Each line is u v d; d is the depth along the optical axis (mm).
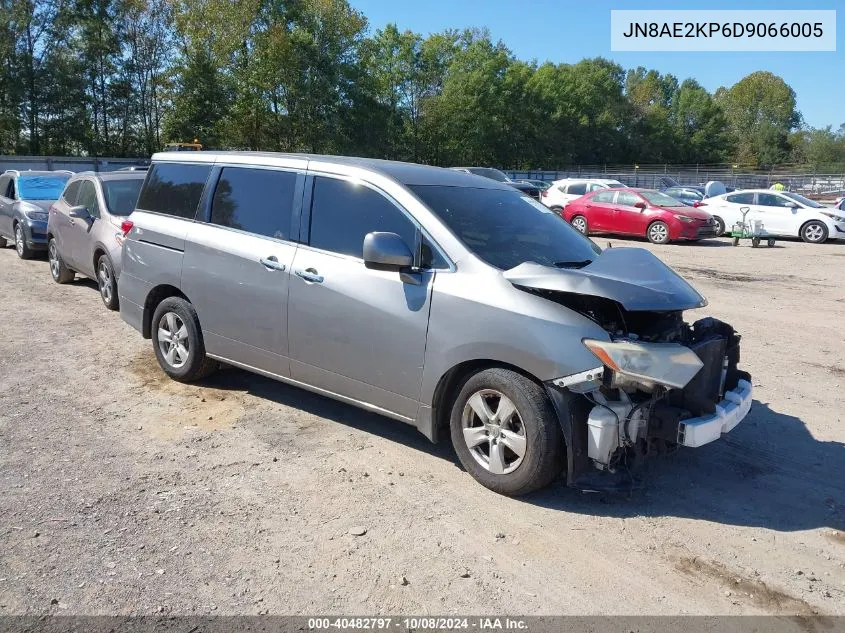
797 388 6125
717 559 3395
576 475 3678
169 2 48938
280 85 47781
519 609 2967
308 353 4652
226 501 3830
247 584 3086
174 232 5543
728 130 93438
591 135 79625
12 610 2857
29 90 45562
